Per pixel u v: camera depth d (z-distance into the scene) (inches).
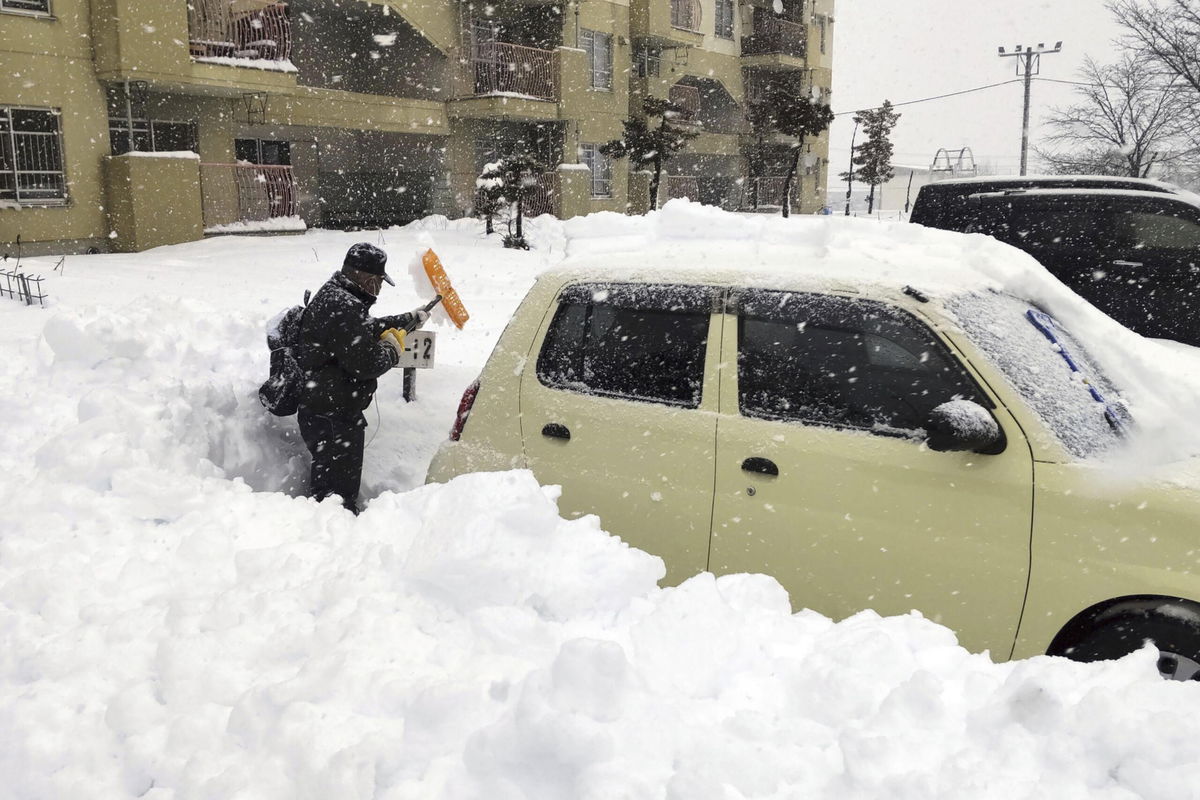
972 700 82.8
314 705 83.4
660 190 1259.8
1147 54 1250.6
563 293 153.9
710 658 87.7
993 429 112.4
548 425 148.1
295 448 225.5
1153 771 68.8
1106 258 248.4
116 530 130.7
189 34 722.8
